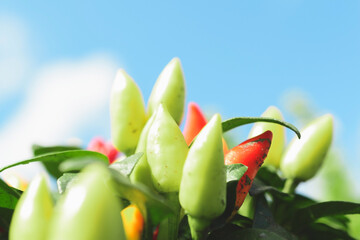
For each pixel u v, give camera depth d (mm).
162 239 168
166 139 165
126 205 176
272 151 234
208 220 155
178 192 165
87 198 118
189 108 217
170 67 214
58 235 117
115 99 210
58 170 207
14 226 131
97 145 241
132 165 161
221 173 152
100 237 117
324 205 209
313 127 225
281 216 224
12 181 209
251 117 187
